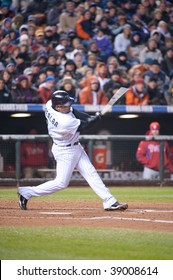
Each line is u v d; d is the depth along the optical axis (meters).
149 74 55.66
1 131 53.31
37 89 51.50
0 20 59.56
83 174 28.42
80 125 27.31
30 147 48.94
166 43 59.72
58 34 58.00
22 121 53.69
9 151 48.38
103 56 57.56
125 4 63.19
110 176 50.09
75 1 61.59
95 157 49.75
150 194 41.50
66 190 45.38
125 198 37.66
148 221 24.83
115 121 55.50
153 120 56.25
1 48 55.06
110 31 59.12
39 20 59.62
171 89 56.28
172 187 49.84
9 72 50.62
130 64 57.47
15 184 48.53
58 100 27.22
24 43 55.66
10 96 50.38
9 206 31.19
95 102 51.69
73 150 27.83
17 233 21.59
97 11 60.00
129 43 59.00
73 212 28.22
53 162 49.34
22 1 60.69
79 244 19.52
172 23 63.16
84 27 58.84
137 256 17.80
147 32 60.75
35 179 48.84
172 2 66.06
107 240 20.25
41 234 21.36
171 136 51.16
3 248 18.83
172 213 27.95
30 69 53.59
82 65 55.84
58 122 27.19
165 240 20.36
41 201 34.72
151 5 63.78
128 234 21.45
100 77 53.41
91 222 24.42
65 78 51.53
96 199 36.56
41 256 17.69
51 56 53.56
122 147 50.47
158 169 50.91
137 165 50.81
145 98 53.69
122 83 53.25
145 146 50.41
